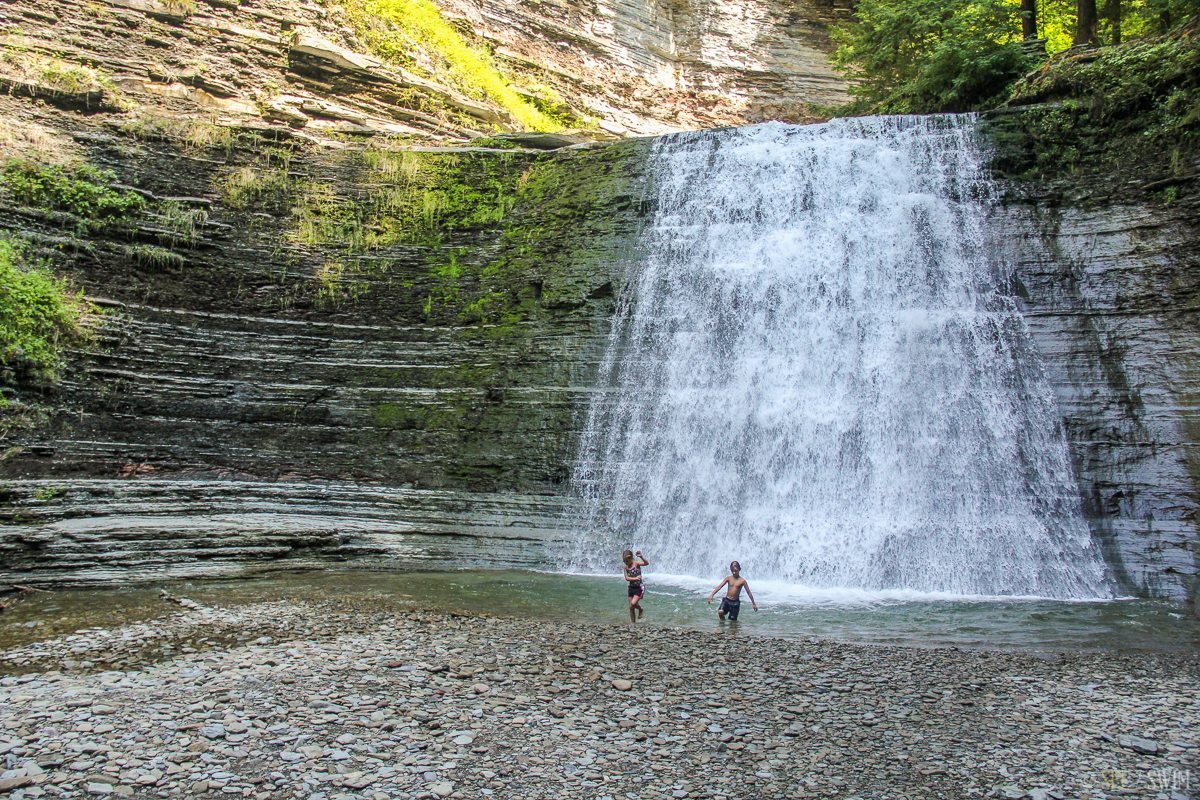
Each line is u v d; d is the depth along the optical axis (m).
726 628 11.95
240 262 22.50
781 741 7.71
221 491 17.62
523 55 37.00
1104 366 17.62
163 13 26.55
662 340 21.19
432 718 8.18
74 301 19.73
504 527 18.33
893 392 18.73
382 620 12.02
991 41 27.20
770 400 19.61
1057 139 20.80
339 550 16.86
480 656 10.25
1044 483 16.97
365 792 6.66
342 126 27.67
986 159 21.22
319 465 19.92
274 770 7.01
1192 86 18.98
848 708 8.55
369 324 22.44
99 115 23.42
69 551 14.63
